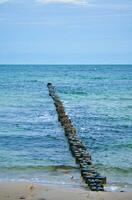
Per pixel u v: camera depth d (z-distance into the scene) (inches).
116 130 1332.4
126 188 650.2
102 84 3764.8
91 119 1588.3
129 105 2119.8
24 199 374.0
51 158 908.6
